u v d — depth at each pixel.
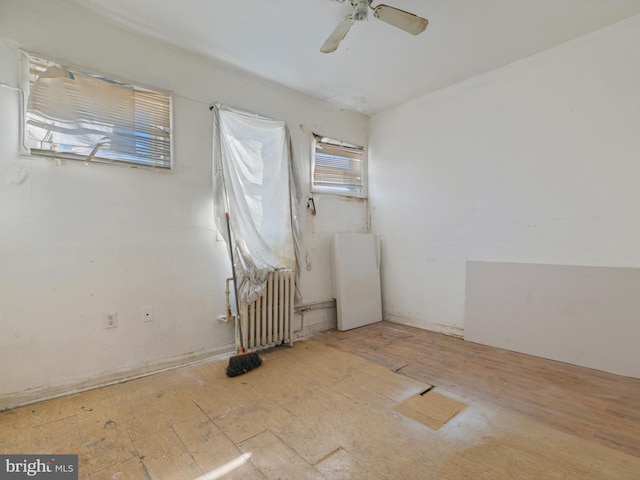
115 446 1.57
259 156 2.96
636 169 2.32
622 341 2.34
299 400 2.02
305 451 1.54
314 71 2.95
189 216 2.59
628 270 2.34
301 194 3.32
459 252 3.28
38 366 2.00
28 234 1.96
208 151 2.71
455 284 3.31
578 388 2.14
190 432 1.69
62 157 2.07
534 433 1.66
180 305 2.55
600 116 2.45
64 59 2.08
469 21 2.29
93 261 2.18
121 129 2.29
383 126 3.95
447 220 3.37
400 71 2.98
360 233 3.99
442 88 3.36
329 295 3.64
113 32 2.26
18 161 1.94
